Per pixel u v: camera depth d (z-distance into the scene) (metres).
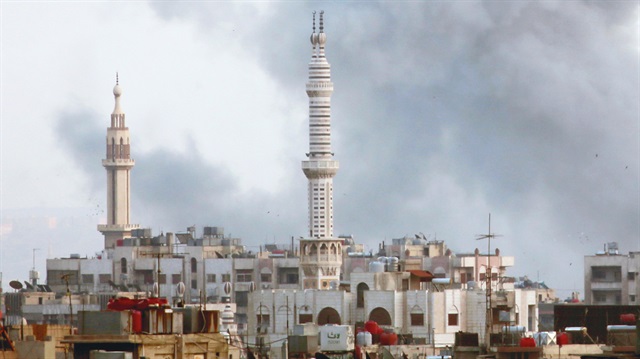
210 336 189.00
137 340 183.75
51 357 183.25
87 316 184.25
